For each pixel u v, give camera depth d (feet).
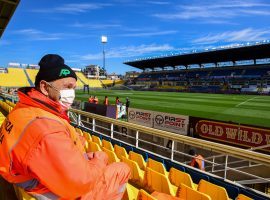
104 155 5.74
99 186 5.82
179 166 15.24
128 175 6.80
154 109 87.10
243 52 184.14
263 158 10.48
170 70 262.06
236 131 29.89
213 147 12.81
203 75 224.53
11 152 4.28
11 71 249.14
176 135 15.12
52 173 4.17
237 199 10.45
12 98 53.88
